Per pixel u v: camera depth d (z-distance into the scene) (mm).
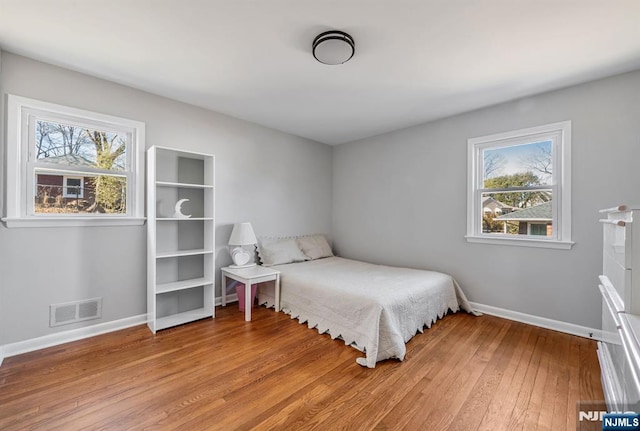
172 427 1458
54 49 2088
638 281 1249
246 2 1606
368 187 4344
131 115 2727
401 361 2139
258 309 3301
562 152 2650
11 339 2154
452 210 3414
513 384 1845
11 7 1630
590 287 2512
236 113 3418
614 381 1445
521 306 2904
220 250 3441
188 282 2994
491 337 2547
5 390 1732
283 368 2029
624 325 1181
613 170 2398
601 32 1822
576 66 2260
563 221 2639
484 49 2043
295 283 3033
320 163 4703
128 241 2725
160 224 2939
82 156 2520
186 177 3133
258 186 3840
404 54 2121
